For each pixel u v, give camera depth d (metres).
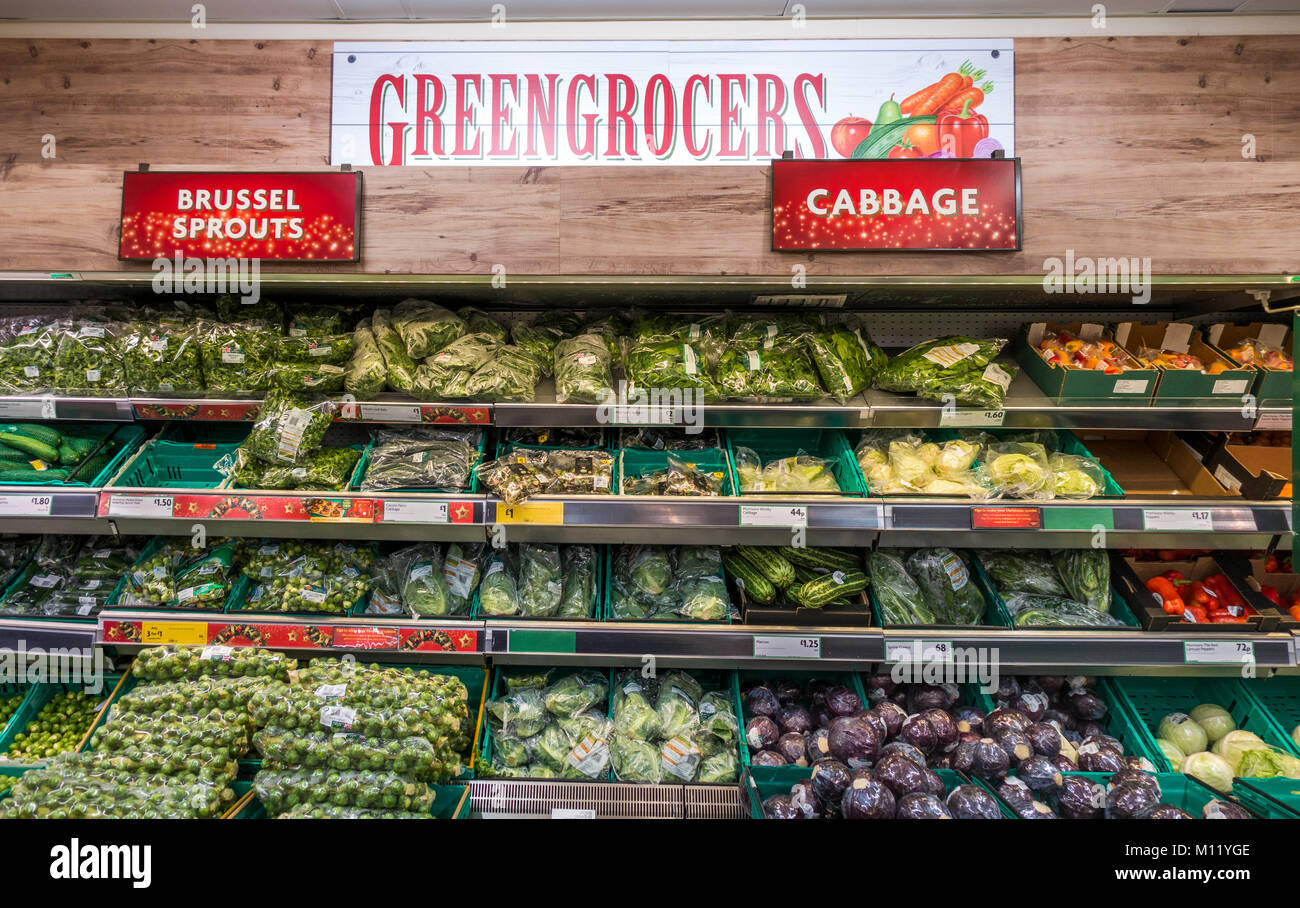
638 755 2.10
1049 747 2.04
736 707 2.27
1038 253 2.00
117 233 2.03
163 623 2.18
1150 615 2.16
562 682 2.29
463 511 2.13
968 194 1.98
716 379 2.22
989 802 1.79
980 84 2.08
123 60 2.05
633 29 2.15
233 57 2.08
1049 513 2.15
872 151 2.14
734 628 2.17
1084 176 1.99
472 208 2.01
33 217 2.03
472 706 2.32
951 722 2.09
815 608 2.18
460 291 2.39
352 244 2.00
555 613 2.22
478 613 2.24
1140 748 2.20
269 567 2.31
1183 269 1.98
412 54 2.13
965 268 2.00
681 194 2.00
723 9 2.13
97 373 2.19
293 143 2.10
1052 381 2.28
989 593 2.38
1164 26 1.99
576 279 2.04
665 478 2.22
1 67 2.05
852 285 2.06
